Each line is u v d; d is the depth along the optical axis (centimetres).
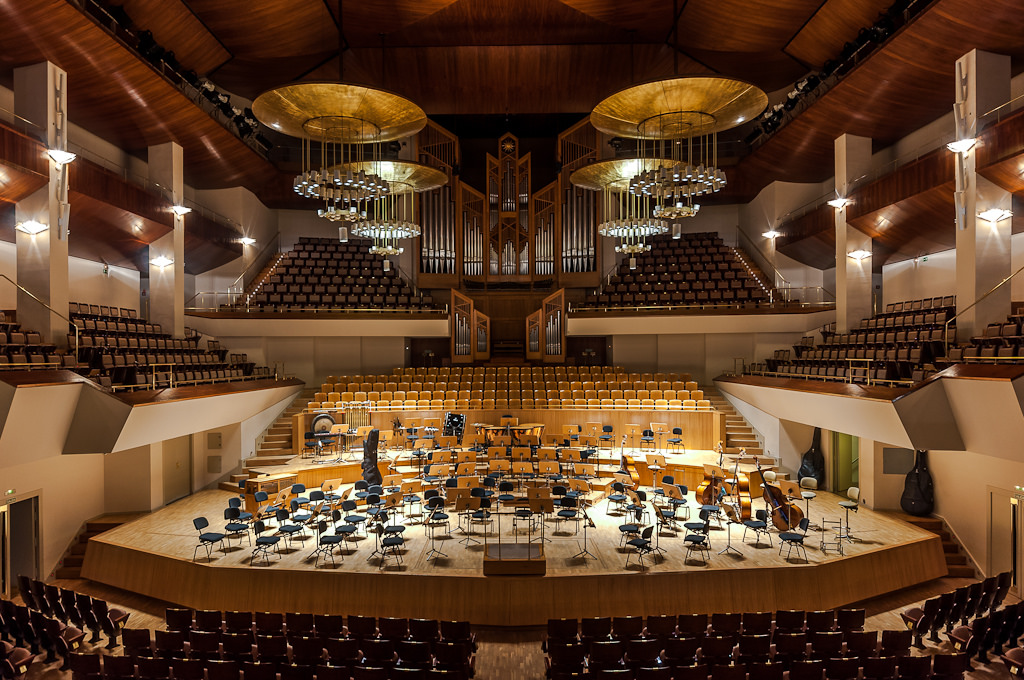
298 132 1242
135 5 1236
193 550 1009
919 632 831
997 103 1097
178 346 1429
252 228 2008
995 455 906
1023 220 1191
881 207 1391
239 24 1431
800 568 927
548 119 2205
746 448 1546
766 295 1906
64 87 1102
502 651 831
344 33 1584
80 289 1506
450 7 1509
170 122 1452
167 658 710
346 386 1709
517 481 1329
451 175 2083
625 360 1964
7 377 798
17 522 1056
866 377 1143
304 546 1035
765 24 1457
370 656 712
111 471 1243
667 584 905
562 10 1524
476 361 1955
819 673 648
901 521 1163
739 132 2120
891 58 1224
